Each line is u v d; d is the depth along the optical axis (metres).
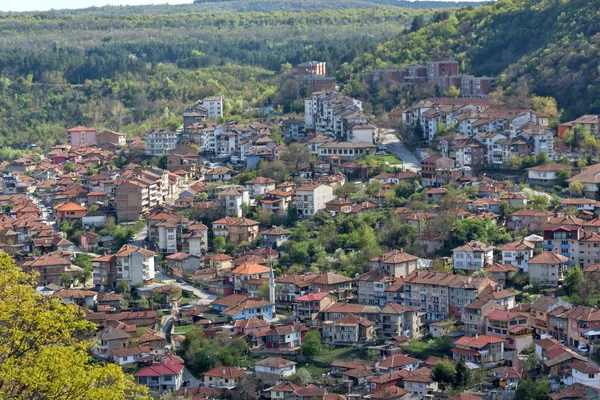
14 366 145.62
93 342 167.50
